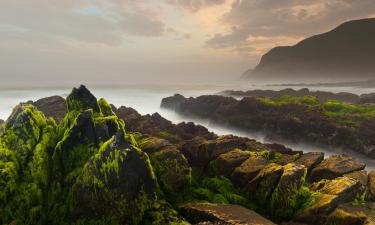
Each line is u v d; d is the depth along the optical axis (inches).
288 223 663.1
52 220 584.7
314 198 684.7
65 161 649.0
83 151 656.4
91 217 573.3
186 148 889.5
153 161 719.1
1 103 3373.5
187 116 2773.1
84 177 589.3
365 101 2709.2
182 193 698.8
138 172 597.6
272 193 702.5
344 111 1971.0
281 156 973.8
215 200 684.1
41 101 1385.3
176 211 625.3
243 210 614.9
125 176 582.9
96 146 663.1
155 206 601.6
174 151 728.3
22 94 4982.8
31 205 579.8
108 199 571.8
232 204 684.1
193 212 616.4
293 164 740.7
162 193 666.8
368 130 1663.4
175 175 700.7
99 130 679.1
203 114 2610.7
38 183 604.7
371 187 761.6
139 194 594.2
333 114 1898.4
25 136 664.4
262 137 2052.2
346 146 1679.4
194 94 6456.7
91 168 590.2
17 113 709.9
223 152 867.4
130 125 1217.4
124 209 575.2
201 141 919.7
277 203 690.8
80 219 575.8
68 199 594.6
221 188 741.3
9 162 607.5
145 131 1115.9
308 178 854.5
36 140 671.1
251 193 735.1
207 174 831.1
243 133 2155.5
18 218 561.9
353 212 636.1
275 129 1988.2
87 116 674.2
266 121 2060.8
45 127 705.0
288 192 686.5
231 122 2249.0
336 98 3528.5
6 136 656.4
